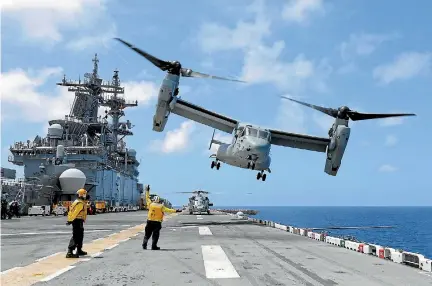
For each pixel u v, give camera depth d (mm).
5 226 27906
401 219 159625
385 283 8969
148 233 14812
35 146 69750
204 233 22922
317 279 9359
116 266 10953
